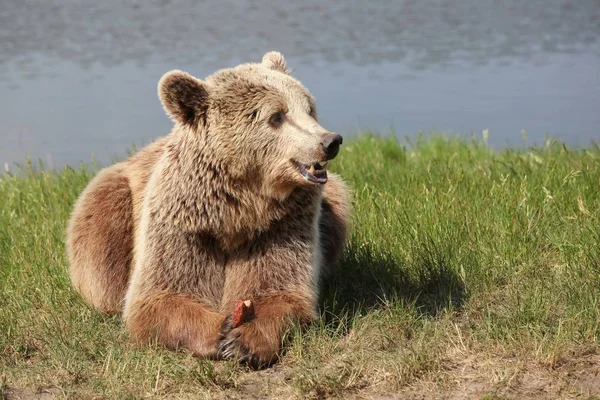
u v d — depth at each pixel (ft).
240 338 30.96
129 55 126.93
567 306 33.40
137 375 29.81
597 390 27.71
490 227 40.91
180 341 31.81
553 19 157.07
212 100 33.37
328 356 31.30
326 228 38.99
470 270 37.42
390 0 181.88
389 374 29.22
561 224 41.29
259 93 33.17
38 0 176.55
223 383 29.63
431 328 32.94
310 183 32.35
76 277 37.27
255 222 33.45
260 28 149.38
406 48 132.98
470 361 30.12
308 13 165.48
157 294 33.24
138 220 36.47
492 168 51.29
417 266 38.45
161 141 39.06
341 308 35.94
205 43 136.15
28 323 34.78
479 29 148.46
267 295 33.53
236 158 32.86
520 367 29.14
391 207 44.14
